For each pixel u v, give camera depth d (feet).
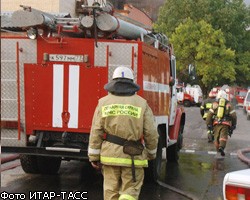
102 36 23.71
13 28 25.29
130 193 16.62
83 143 24.14
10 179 28.12
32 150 24.31
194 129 61.11
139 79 23.66
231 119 38.91
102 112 16.92
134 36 26.50
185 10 171.94
